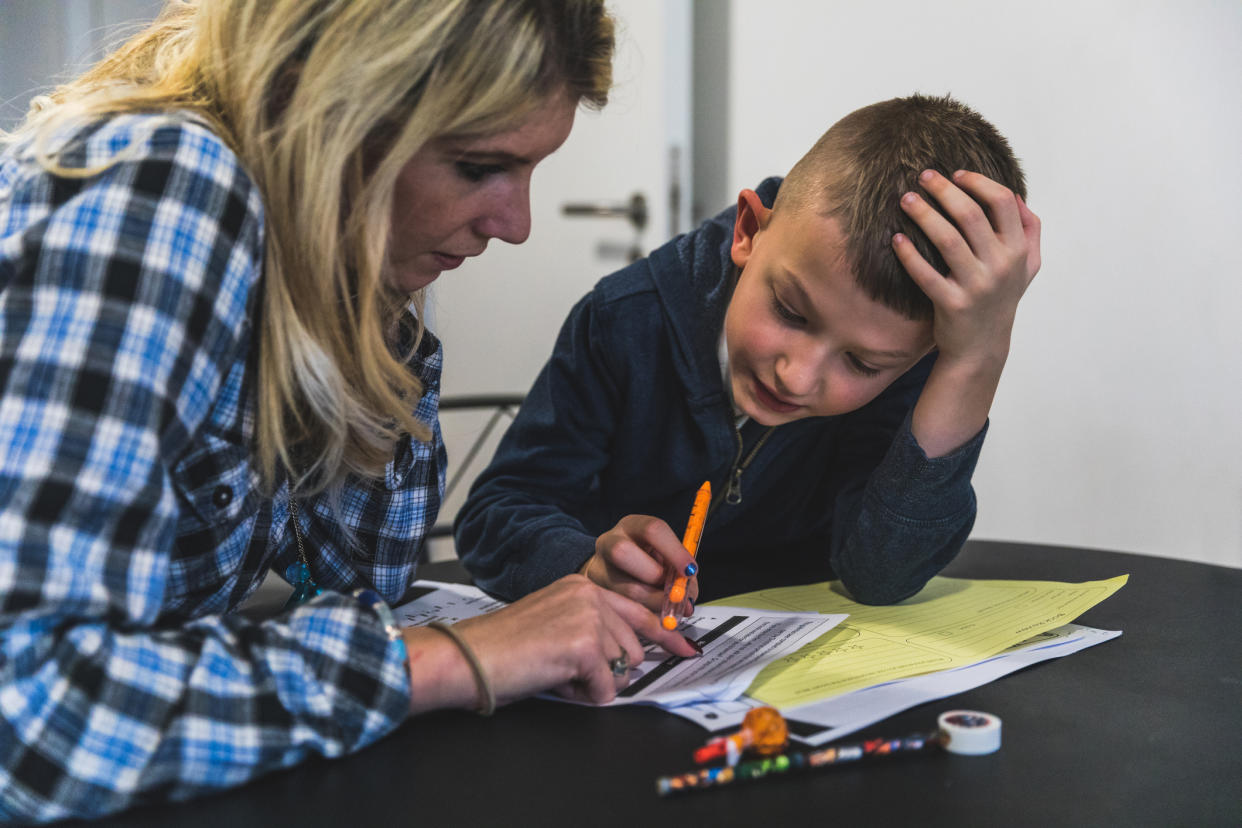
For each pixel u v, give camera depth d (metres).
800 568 1.11
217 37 0.71
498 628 0.69
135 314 0.57
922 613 0.90
